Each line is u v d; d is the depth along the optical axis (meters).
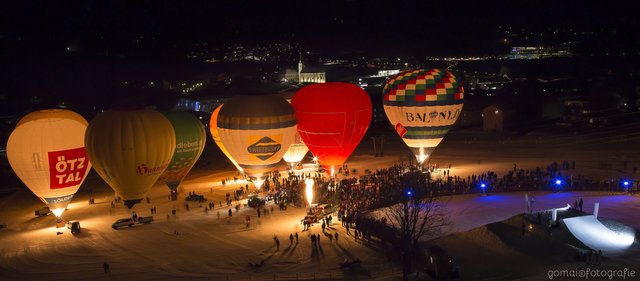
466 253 44.34
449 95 71.94
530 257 43.06
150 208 65.44
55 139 59.19
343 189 64.44
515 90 152.00
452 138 109.50
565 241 46.12
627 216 51.91
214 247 49.88
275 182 73.06
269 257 46.62
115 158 57.09
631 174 71.88
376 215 54.84
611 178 69.56
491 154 90.75
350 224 54.06
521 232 47.62
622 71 170.25
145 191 59.94
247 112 61.56
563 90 141.00
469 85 193.00
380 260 44.59
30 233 57.50
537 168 72.00
